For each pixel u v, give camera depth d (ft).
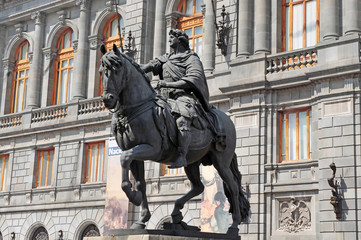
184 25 121.19
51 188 129.08
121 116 37.14
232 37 106.63
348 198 84.43
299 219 91.09
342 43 89.66
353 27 90.68
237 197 43.29
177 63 41.06
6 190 138.82
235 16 107.14
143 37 123.24
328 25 92.79
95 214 121.29
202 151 40.47
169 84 39.63
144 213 37.63
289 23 102.32
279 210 93.50
